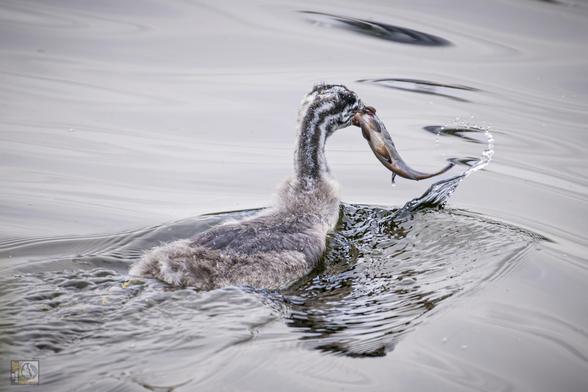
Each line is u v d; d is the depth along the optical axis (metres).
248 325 10.55
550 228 14.63
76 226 14.23
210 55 22.00
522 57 21.91
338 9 25.02
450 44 22.61
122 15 24.25
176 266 11.36
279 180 16.41
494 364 10.11
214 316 10.74
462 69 21.33
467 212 15.16
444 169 14.59
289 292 11.80
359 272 12.59
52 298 10.91
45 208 14.91
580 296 12.03
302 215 13.48
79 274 11.77
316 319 10.92
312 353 10.01
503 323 11.06
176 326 10.41
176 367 9.53
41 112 18.86
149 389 9.06
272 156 17.52
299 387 9.32
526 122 18.97
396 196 15.97
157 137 18.12
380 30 23.41
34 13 24.02
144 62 21.50
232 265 11.71
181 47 22.30
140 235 13.77
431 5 25.30
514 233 14.12
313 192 14.05
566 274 12.70
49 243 13.45
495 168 17.17
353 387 9.40
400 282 12.22
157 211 14.98
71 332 10.11
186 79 20.72
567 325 11.17
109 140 17.86
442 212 15.08
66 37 22.53
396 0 25.97
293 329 10.57
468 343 10.51
